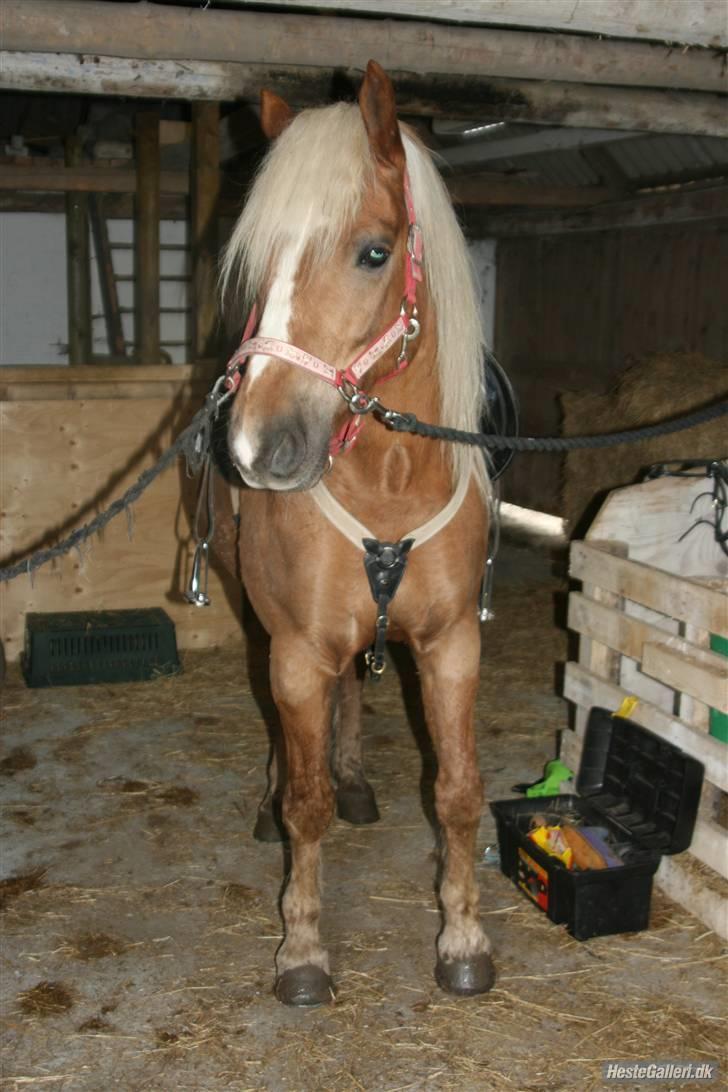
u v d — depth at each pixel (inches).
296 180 61.1
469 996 84.1
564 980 86.7
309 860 85.4
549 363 289.6
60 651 160.1
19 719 146.4
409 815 117.3
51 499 166.2
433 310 71.5
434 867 105.5
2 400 164.6
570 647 181.6
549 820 103.2
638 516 117.3
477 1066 76.2
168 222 311.9
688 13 95.5
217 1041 79.0
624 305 258.4
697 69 120.9
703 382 185.2
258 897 100.1
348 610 76.7
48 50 110.2
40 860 107.2
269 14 111.2
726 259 223.6
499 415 89.2
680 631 111.9
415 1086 74.2
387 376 68.2
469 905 86.0
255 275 63.2
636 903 93.0
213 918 96.5
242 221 64.3
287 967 84.5
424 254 69.2
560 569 235.0
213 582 176.4
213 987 86.0
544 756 135.6
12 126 249.0
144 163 224.1
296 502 74.6
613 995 84.7
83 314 288.5
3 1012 82.5
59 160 275.4
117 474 168.9
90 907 98.3
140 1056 77.5
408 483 72.7
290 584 76.9
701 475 117.6
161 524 171.9
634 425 191.3
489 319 315.6
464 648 79.5
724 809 104.8
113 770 130.0
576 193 251.1
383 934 93.5
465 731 81.4
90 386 167.8
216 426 85.5
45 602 169.5
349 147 61.7
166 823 115.8
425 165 69.1
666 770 99.3
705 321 231.9
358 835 112.1
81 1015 82.3
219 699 155.0
